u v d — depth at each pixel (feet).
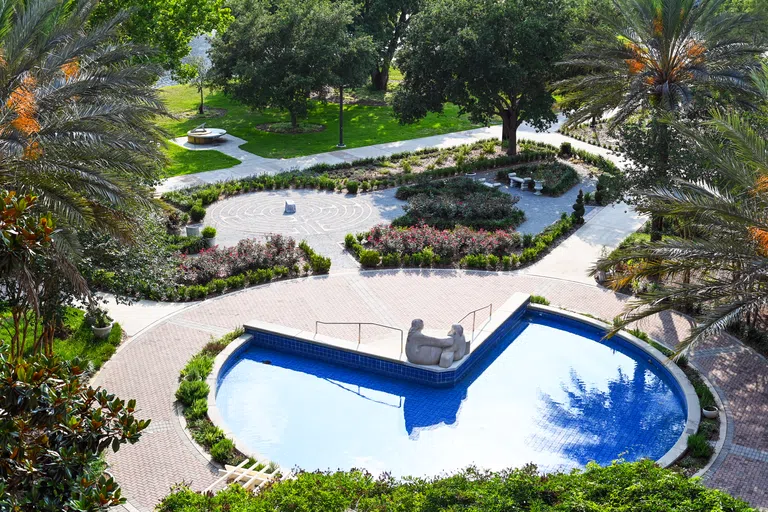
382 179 138.82
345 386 77.20
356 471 57.06
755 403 70.69
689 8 92.27
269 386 76.89
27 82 57.52
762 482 59.41
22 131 53.93
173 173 143.33
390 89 224.12
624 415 71.82
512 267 103.65
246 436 68.13
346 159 155.94
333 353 80.94
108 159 57.06
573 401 74.38
